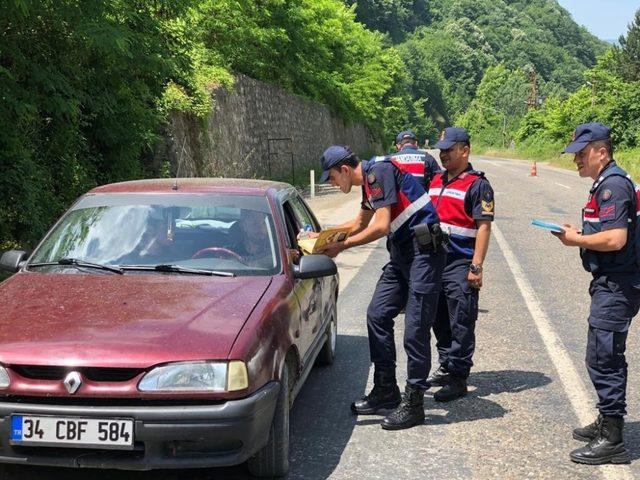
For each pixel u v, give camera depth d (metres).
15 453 3.29
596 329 4.10
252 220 4.66
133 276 4.20
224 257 4.41
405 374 5.71
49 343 3.32
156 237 4.54
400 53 135.12
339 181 4.74
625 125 50.81
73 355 3.25
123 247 4.48
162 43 11.76
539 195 24.27
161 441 3.24
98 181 12.01
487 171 43.94
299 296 4.37
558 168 53.09
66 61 9.70
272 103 29.47
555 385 5.42
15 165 8.64
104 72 10.72
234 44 25.64
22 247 9.11
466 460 4.09
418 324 4.55
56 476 3.76
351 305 8.19
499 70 146.00
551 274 10.05
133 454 3.29
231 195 4.86
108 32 8.37
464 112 155.38
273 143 28.98
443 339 5.46
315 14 31.83
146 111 12.41
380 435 4.44
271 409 3.52
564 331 6.98
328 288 5.70
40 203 9.31
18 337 3.38
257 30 25.64
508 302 8.24
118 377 3.27
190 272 4.26
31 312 3.63
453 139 5.13
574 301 8.34
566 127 71.06
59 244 4.58
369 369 5.83
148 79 12.35
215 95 20.84
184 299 3.81
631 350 6.40
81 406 3.22
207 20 23.67
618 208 3.94
